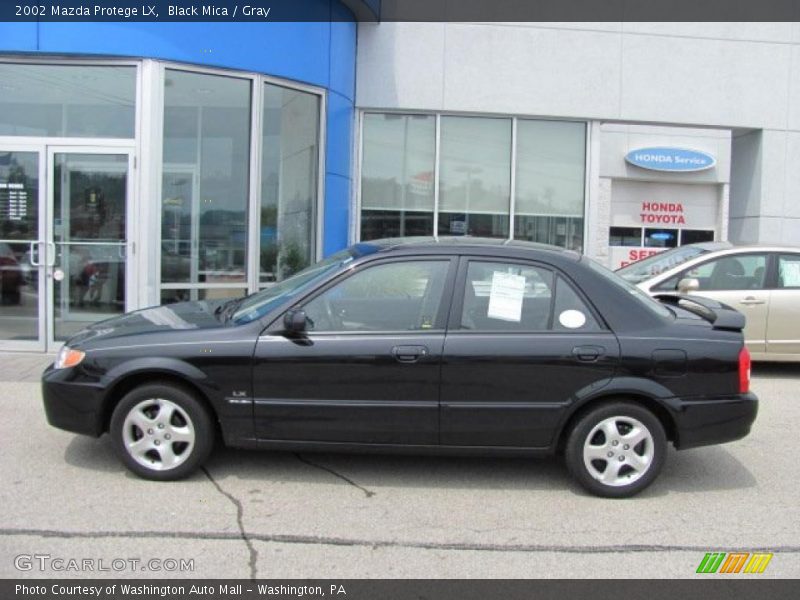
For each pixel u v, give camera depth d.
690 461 5.24
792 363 9.07
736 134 12.77
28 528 3.88
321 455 5.14
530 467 5.03
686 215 19.09
